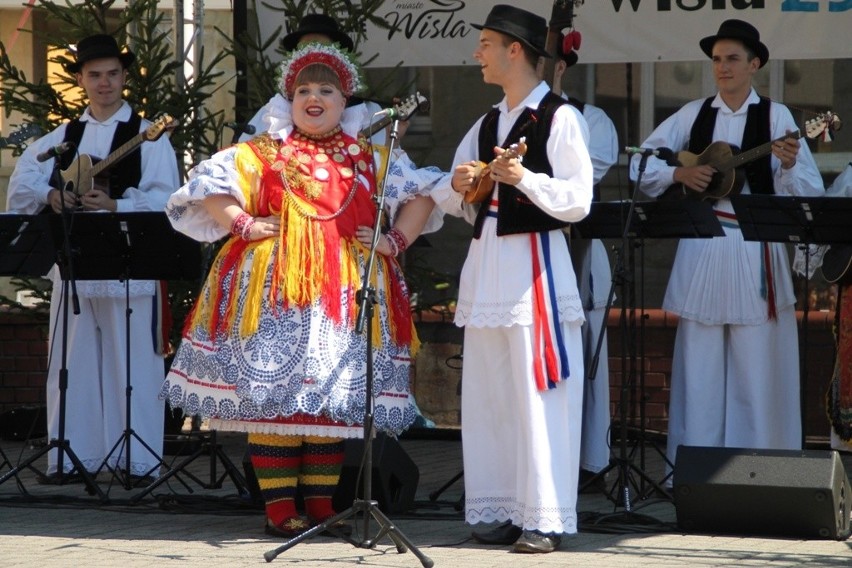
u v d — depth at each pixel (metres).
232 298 6.80
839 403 8.25
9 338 12.03
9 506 8.04
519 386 6.59
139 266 8.20
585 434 8.62
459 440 11.59
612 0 10.42
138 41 10.31
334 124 6.97
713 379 8.50
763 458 7.04
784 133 8.37
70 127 9.09
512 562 6.32
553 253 6.63
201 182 6.86
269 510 7.04
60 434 8.23
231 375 6.70
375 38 10.70
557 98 6.68
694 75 12.02
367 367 6.36
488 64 6.73
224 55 10.55
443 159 12.00
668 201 7.65
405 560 6.39
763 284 8.37
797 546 6.75
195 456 8.37
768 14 10.22
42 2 10.43
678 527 7.18
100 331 9.19
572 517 6.63
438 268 11.93
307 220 6.80
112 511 7.88
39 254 8.08
